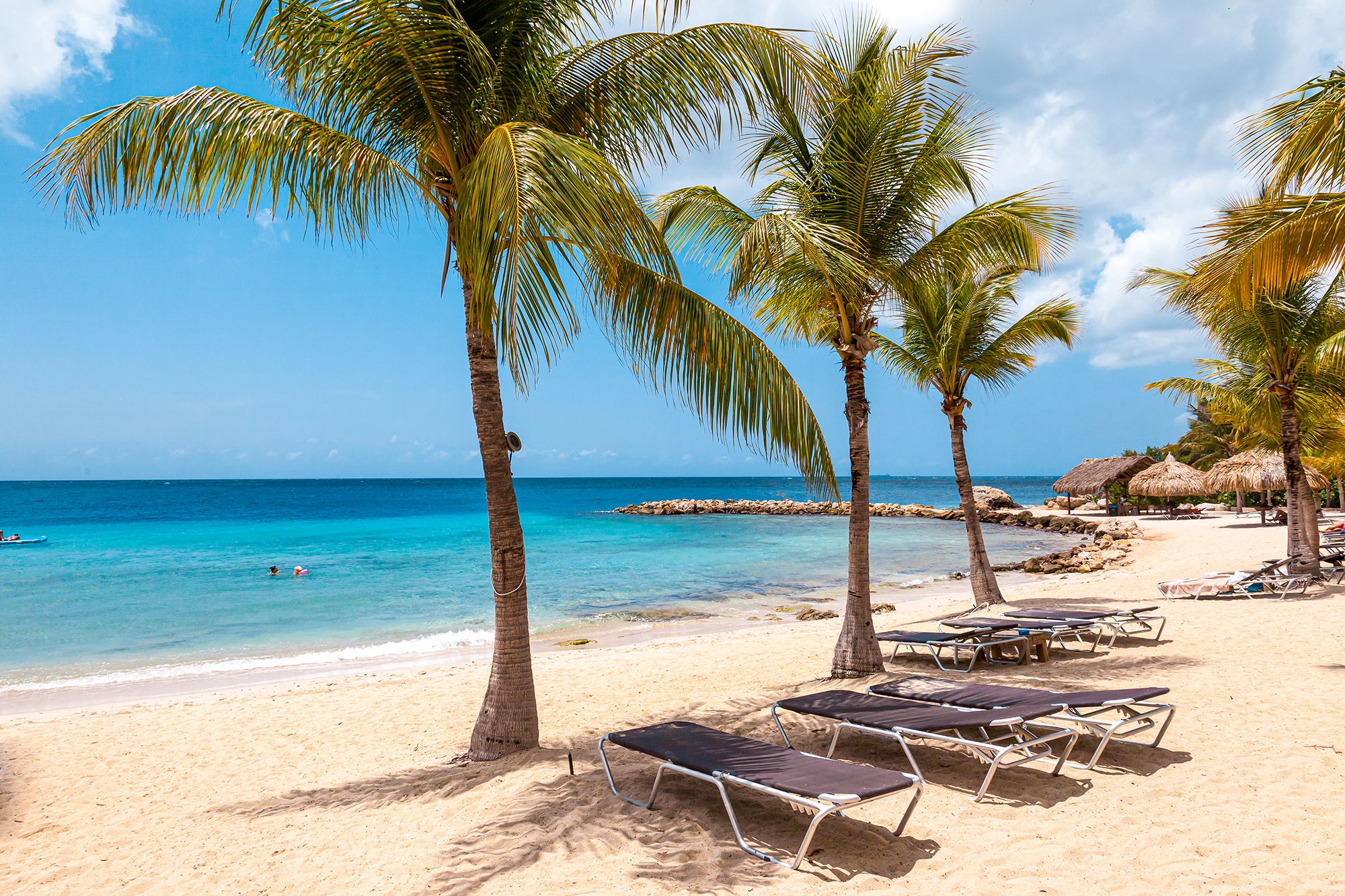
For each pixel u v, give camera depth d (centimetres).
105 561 2305
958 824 355
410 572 2038
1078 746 456
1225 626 872
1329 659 667
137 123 437
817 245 566
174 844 430
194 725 705
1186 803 362
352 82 474
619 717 644
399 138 505
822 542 2961
